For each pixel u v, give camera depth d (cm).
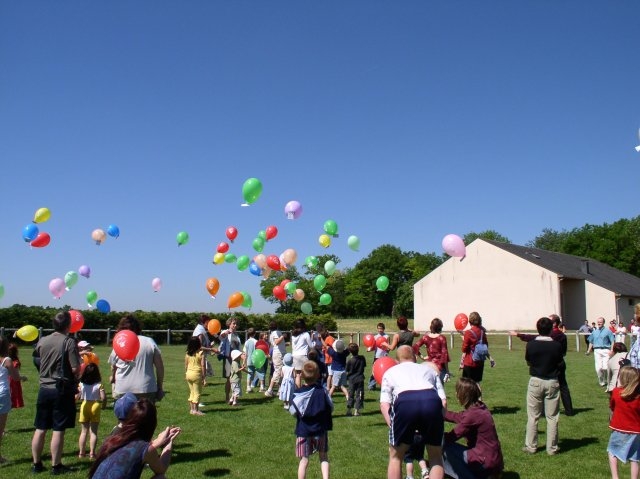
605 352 1262
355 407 960
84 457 662
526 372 1572
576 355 2319
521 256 3753
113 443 336
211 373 1031
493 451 508
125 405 401
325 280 1591
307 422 546
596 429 813
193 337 977
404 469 615
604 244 6172
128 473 324
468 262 3969
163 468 347
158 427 849
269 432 812
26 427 831
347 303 6894
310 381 554
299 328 981
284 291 1528
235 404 1054
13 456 665
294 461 659
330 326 4050
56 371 595
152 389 621
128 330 617
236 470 620
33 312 2578
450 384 1364
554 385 676
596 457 665
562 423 855
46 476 584
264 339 1341
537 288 3638
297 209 1392
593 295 3856
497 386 1266
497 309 3797
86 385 666
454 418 521
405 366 490
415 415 455
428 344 895
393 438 468
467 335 877
